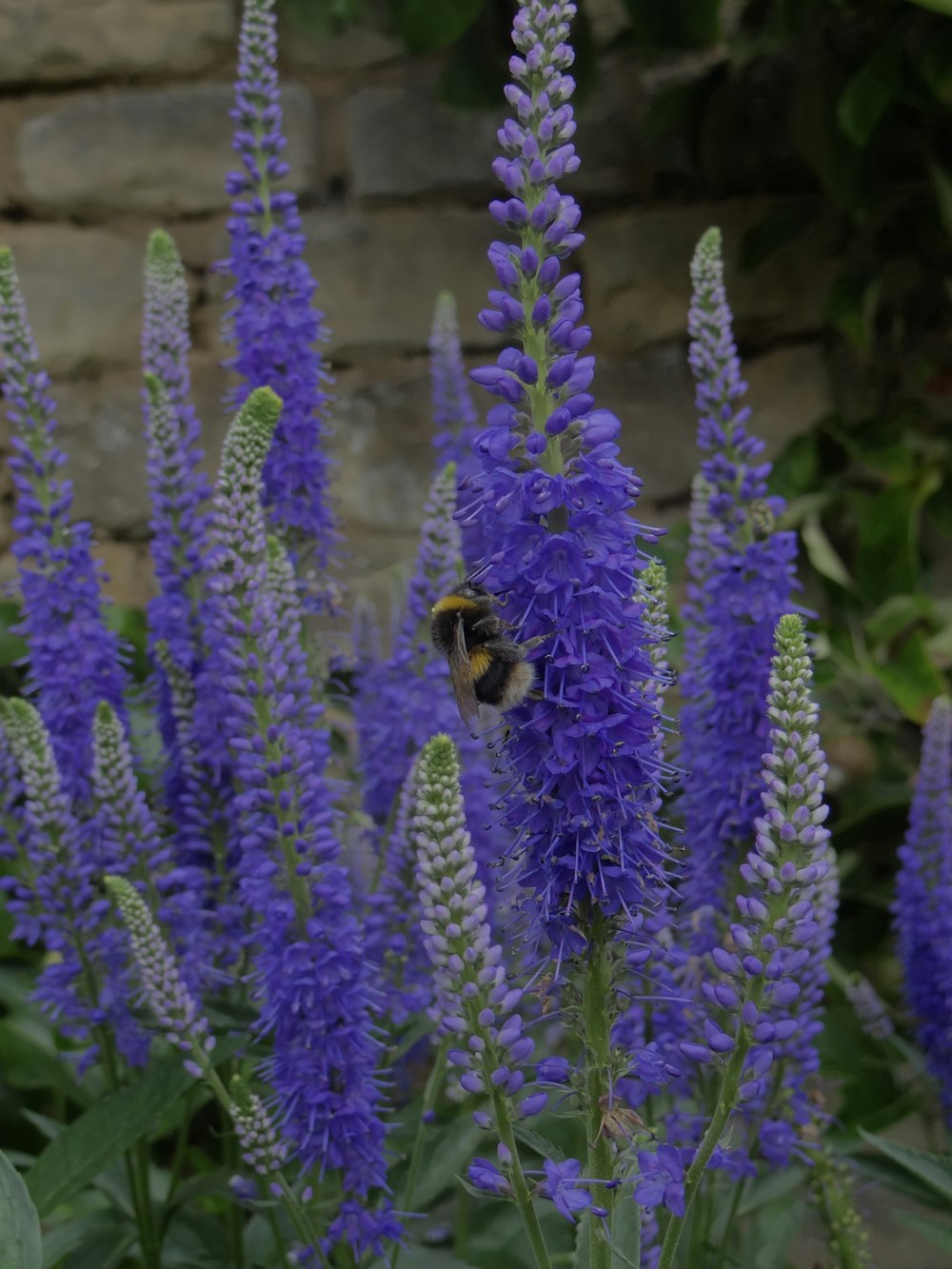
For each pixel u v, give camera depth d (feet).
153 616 1.55
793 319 2.64
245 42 1.55
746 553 1.39
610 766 1.03
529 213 1.03
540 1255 1.02
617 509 1.04
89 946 1.44
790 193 2.61
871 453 2.57
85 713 1.51
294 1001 1.23
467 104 2.51
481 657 1.35
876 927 2.37
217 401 2.67
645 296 2.64
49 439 1.52
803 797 0.98
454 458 2.11
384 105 2.63
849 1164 1.48
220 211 2.67
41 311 2.70
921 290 2.58
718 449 1.44
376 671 1.68
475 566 1.09
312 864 1.24
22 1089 2.09
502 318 1.04
